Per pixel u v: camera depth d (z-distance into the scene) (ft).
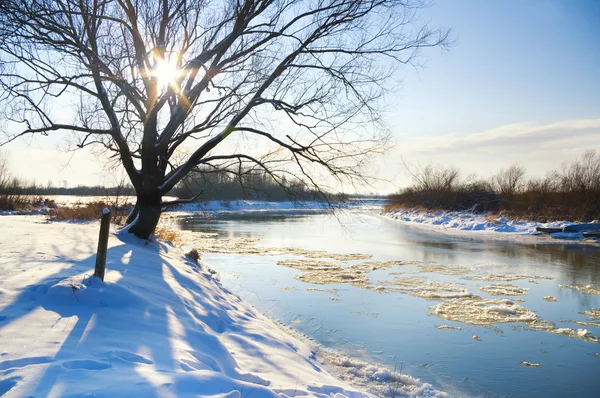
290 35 37.96
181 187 64.54
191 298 24.75
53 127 35.58
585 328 30.42
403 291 40.60
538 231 91.50
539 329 30.17
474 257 61.21
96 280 19.84
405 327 30.14
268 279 45.21
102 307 18.04
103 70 35.73
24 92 34.73
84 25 35.47
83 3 35.73
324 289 41.06
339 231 101.24
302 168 39.29
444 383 21.71
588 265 54.70
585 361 24.75
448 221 119.03
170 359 13.98
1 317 15.20
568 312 34.14
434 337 28.22
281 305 35.06
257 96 38.29
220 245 71.92
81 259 25.71
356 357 24.68
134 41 36.24
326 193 39.50
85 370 11.64
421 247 72.38
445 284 43.70
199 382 12.14
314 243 77.25
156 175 39.83
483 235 92.22
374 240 82.64
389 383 21.11
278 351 21.22
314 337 27.73
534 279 46.32
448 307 35.24
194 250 43.68
